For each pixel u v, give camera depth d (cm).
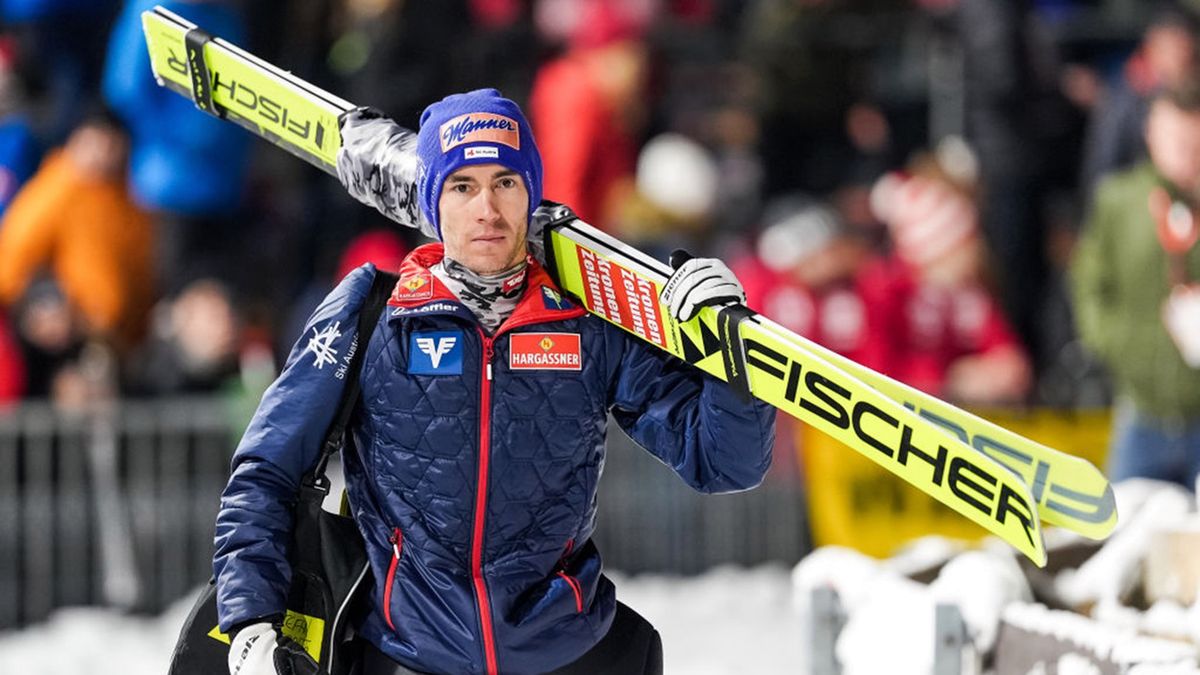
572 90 3406
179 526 2983
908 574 1880
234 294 3164
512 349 1155
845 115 3550
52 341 3134
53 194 3262
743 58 3666
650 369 1197
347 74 3369
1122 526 1931
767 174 3550
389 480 1166
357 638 1205
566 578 1166
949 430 1133
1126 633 1484
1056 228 3516
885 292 3212
